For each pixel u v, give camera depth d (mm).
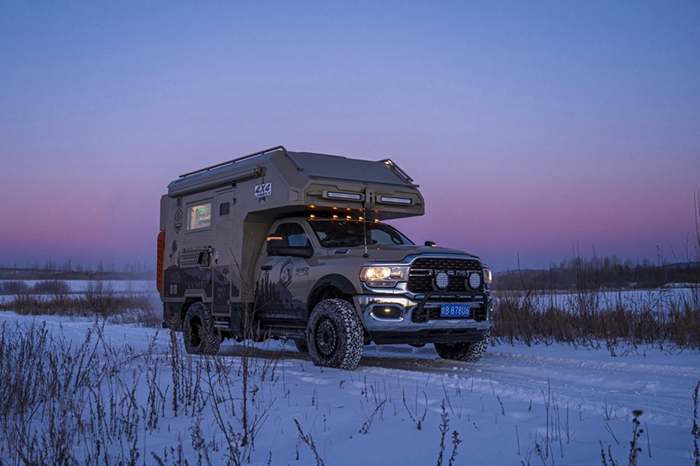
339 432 4816
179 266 12109
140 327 19031
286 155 9562
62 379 7098
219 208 10914
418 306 8125
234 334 10672
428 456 4176
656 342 11156
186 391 6273
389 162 10477
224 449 4590
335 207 9273
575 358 9578
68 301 30125
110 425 5266
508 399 6051
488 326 8852
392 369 7953
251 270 10188
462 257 8578
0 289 61594
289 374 7613
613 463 3781
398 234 10141
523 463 3967
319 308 8523
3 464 4387
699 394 6480
